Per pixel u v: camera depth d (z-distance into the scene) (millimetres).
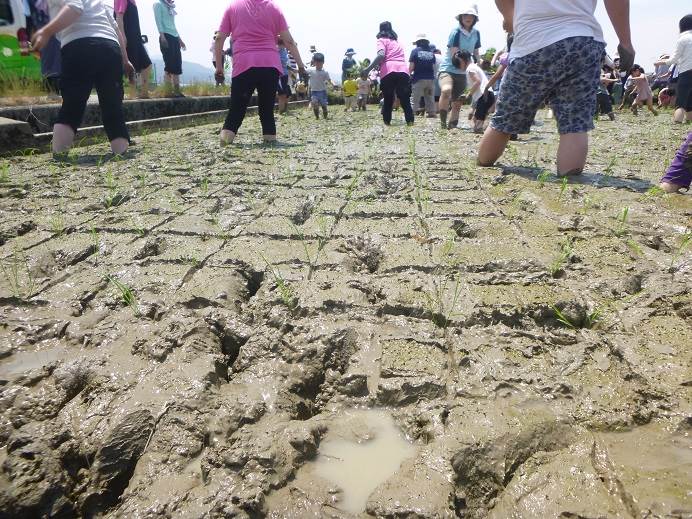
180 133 9180
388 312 2148
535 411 1580
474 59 10336
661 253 2729
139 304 2268
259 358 1907
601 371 1765
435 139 7781
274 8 6770
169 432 1555
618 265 2531
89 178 4773
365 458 1488
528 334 1970
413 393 1689
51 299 2328
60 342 2055
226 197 3947
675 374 1708
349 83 19094
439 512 1265
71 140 6074
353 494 1366
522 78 4492
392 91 10750
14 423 1644
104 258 2785
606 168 5062
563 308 2143
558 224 3178
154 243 2967
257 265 2611
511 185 4238
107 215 3533
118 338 2037
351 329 1979
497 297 2223
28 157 6059
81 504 1432
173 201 3865
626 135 8227
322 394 1780
